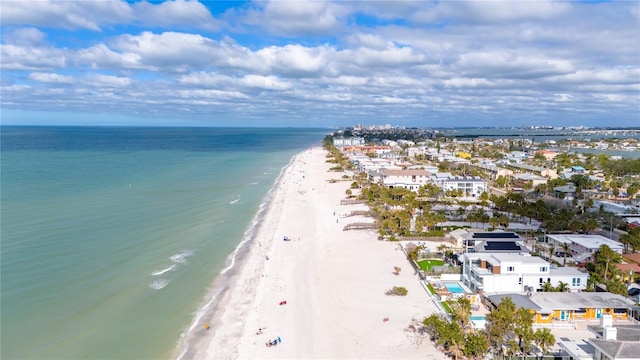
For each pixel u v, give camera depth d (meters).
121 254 93.31
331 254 96.31
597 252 86.00
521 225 113.94
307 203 152.00
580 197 161.62
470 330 58.22
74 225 114.00
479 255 77.69
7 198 145.75
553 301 63.97
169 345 58.50
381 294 74.56
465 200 156.38
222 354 56.59
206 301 72.12
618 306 62.50
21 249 94.19
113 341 59.12
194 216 129.00
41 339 59.06
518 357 53.66
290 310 69.00
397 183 174.88
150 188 174.25
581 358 48.00
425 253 93.62
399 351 56.62
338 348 57.78
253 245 102.25
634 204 147.62
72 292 73.81
